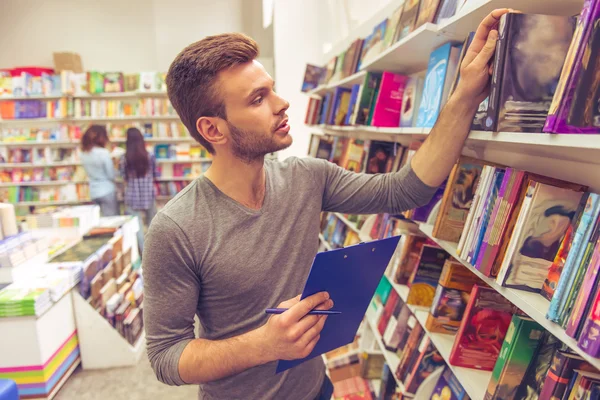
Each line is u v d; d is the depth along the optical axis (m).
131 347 2.75
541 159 1.14
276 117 0.94
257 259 0.98
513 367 0.90
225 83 0.89
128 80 5.77
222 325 1.03
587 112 0.65
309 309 0.79
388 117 1.76
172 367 0.87
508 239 0.90
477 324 1.09
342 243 2.62
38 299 2.18
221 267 0.95
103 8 6.30
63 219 2.99
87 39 6.36
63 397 2.41
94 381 2.57
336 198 1.20
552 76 0.83
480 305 1.08
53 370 2.37
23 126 6.02
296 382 1.13
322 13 4.01
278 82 4.18
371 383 2.06
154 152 6.03
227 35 0.91
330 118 2.62
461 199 1.18
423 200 1.10
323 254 0.74
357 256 0.83
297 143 4.30
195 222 0.94
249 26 6.60
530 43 0.81
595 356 0.62
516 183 0.88
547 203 0.83
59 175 6.05
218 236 0.95
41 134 5.86
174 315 0.92
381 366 2.09
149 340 0.92
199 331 1.16
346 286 0.88
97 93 5.75
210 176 1.01
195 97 0.91
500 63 0.82
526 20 0.81
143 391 2.47
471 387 1.04
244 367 0.83
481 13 0.97
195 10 6.44
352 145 2.25
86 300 2.62
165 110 5.88
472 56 0.92
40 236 2.66
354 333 1.07
